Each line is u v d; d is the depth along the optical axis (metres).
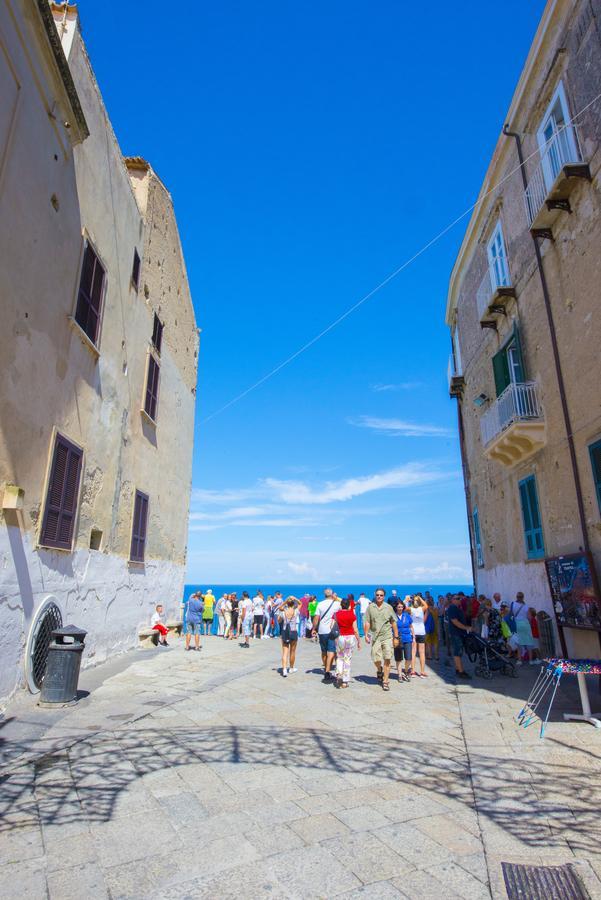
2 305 6.45
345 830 3.71
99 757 5.07
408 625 10.02
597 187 9.23
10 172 6.54
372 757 5.29
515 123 12.58
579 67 9.72
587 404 9.54
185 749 5.39
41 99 7.38
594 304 9.33
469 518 18.06
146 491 13.48
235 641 17.05
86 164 9.32
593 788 4.45
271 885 3.01
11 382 6.75
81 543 9.38
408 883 3.06
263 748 5.48
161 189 15.16
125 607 11.84
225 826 3.74
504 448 12.49
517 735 5.96
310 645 16.91
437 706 7.55
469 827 3.79
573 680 9.29
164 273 15.42
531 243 11.77
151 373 13.97
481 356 15.50
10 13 6.42
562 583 10.10
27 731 5.70
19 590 6.94
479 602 13.22
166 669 10.12
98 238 9.97
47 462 7.84
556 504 10.73
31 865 3.19
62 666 6.90
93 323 9.80
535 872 3.15
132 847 3.43
